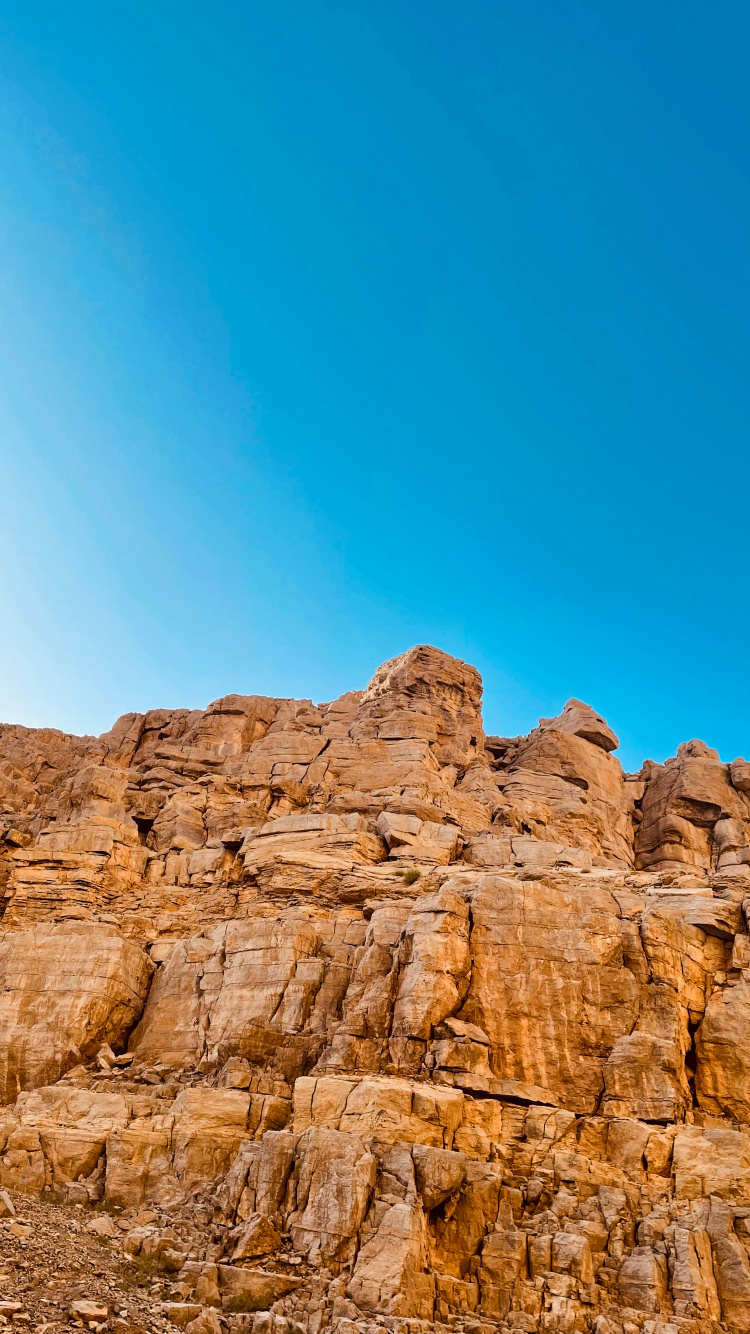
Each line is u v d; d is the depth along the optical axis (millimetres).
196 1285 26188
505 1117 32719
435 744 57062
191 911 44344
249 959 38812
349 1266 27125
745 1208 30000
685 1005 36531
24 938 40500
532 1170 31312
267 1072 35344
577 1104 33594
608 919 37219
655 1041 34250
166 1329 23703
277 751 55406
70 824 48219
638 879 43031
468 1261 28375
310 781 53156
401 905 39562
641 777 65938
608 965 36188
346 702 62406
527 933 36781
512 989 35688
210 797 51719
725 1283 28500
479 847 46625
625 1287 28109
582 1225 29484
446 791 52406
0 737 60594
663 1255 28812
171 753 57375
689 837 59562
